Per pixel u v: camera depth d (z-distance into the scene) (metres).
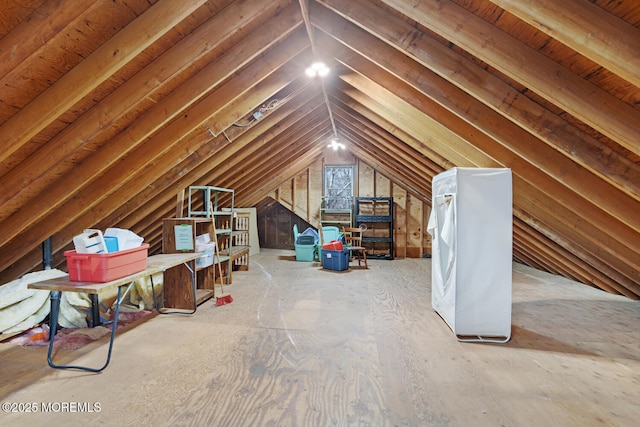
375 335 2.67
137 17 1.68
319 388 1.88
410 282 4.64
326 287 4.34
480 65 1.99
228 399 1.77
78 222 3.20
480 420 1.60
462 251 2.61
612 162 1.84
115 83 2.02
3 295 2.61
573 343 2.56
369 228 7.27
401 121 3.56
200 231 3.89
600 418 1.62
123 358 2.26
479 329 2.61
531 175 2.68
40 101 1.77
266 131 4.21
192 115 2.73
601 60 1.29
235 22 1.94
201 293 3.68
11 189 2.20
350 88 3.71
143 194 3.51
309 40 2.66
